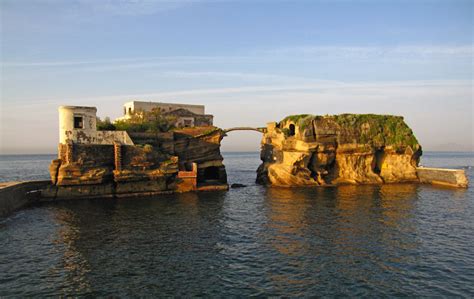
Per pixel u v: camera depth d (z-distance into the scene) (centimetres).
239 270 2181
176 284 1970
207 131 5994
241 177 8656
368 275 2125
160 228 3144
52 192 4453
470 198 4862
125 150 4859
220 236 2912
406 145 6856
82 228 3120
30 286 1934
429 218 3600
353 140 6550
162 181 5153
